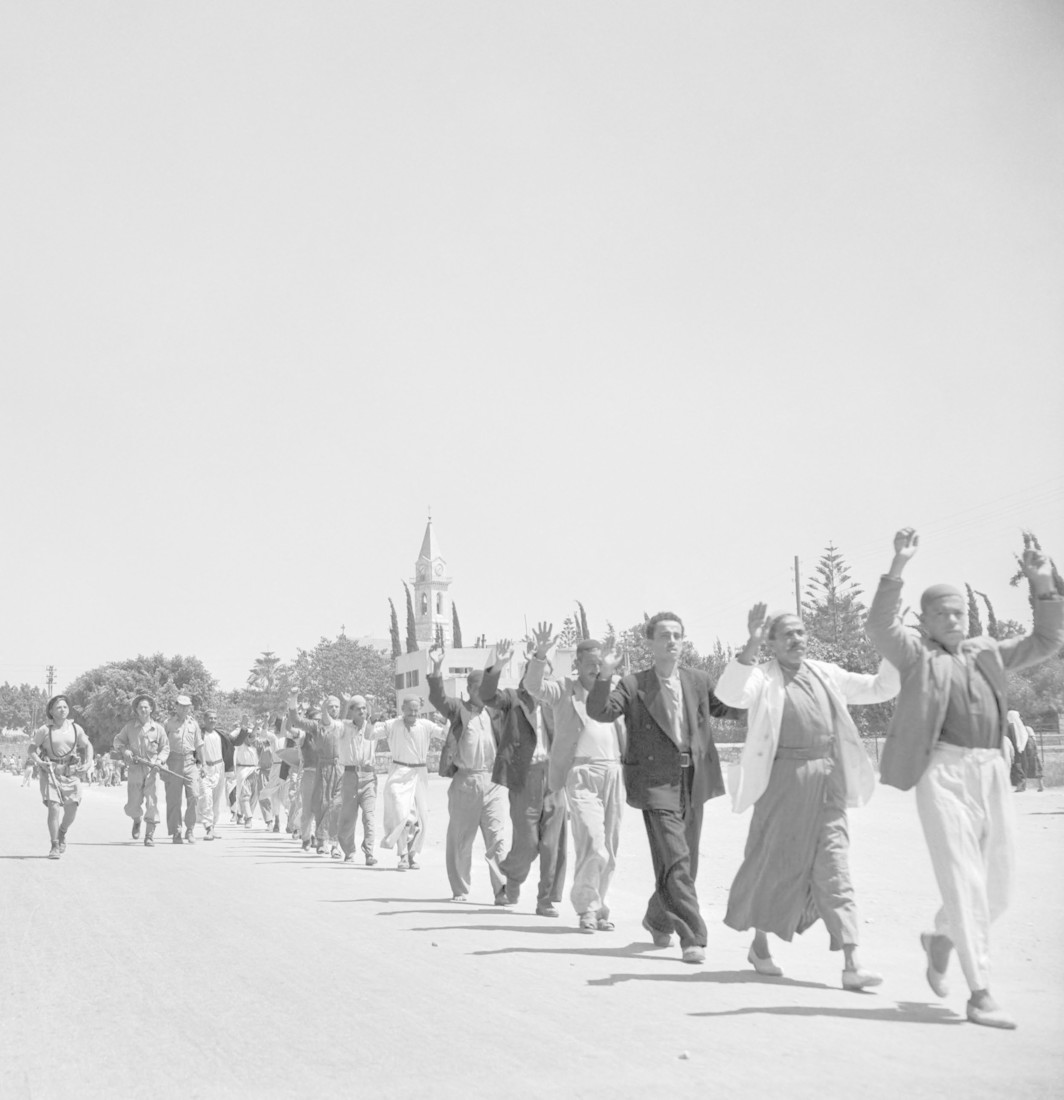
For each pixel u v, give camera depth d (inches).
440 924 454.6
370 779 735.1
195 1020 298.0
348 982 339.0
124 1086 243.4
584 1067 244.5
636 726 378.6
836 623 3841.0
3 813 1408.7
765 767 329.7
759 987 325.7
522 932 434.3
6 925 466.0
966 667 294.2
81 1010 313.7
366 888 582.6
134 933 436.8
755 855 334.6
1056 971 352.8
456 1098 226.2
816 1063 241.9
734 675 329.4
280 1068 251.8
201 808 940.6
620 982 334.0
